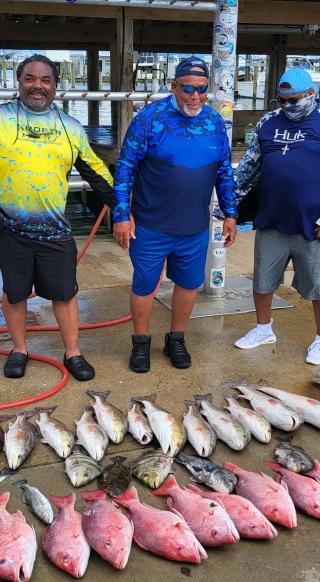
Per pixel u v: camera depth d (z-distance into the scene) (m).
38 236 3.42
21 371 3.70
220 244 4.97
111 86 10.45
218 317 4.70
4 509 2.47
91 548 2.35
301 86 3.40
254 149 3.79
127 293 5.20
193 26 10.74
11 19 10.00
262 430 3.10
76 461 2.81
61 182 3.36
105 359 3.98
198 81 3.24
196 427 3.04
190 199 3.51
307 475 2.80
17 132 3.18
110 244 6.76
